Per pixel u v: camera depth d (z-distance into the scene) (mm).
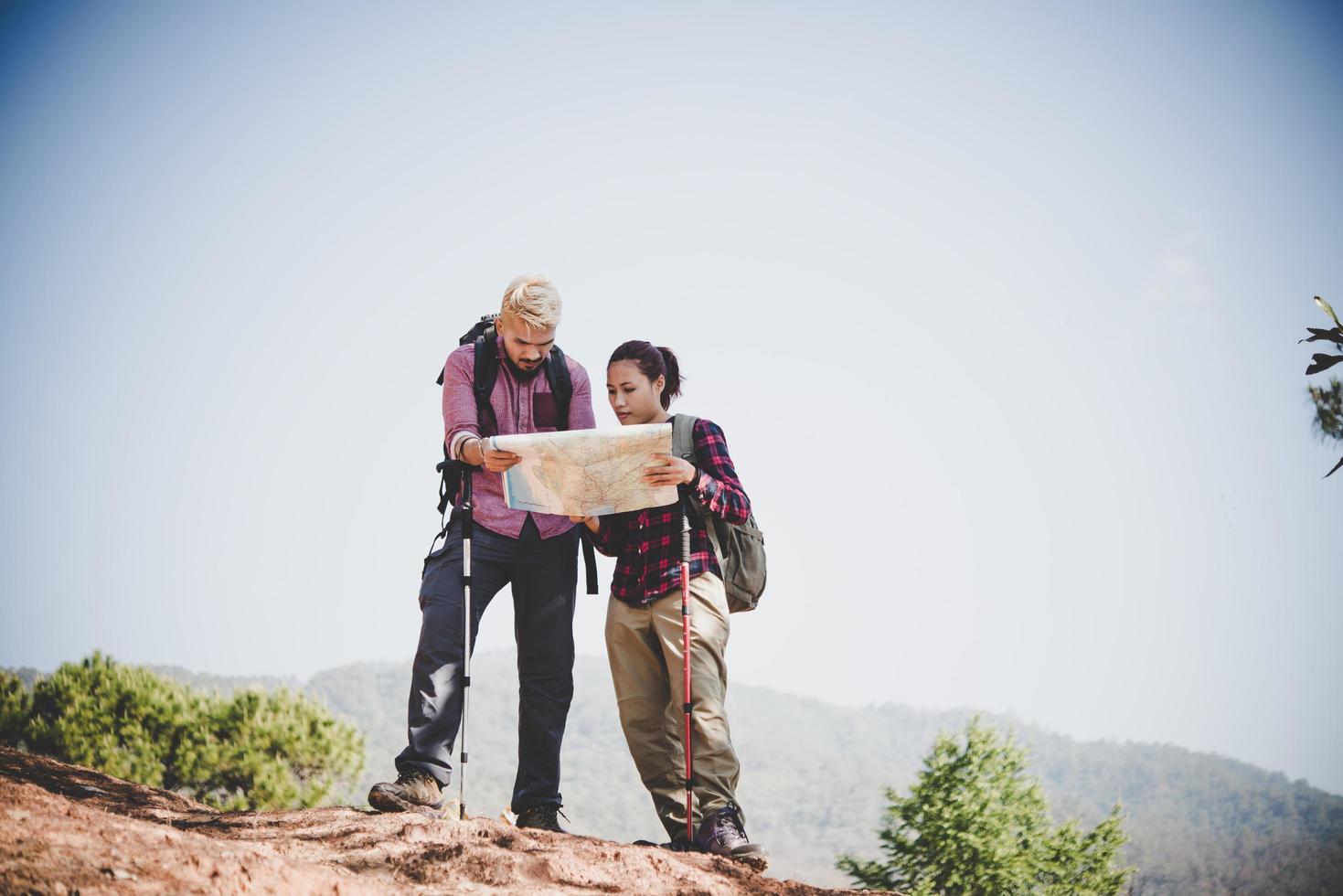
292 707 35406
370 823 3879
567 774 101812
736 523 4422
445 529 4602
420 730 4289
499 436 4203
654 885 3553
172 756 33188
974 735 38156
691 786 4176
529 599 4598
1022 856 36219
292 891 2920
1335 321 4133
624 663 4535
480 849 3594
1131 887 44531
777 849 113125
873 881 37000
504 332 4551
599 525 4582
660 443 4207
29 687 34125
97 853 2791
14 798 3068
